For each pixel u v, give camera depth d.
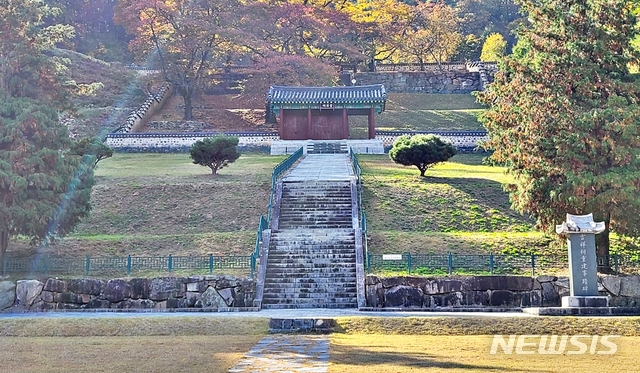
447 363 15.84
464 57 108.38
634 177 27.98
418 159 44.19
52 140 33.69
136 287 28.38
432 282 28.00
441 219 36.81
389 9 94.12
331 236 32.59
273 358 16.48
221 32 74.81
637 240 32.66
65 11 96.94
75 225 33.91
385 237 33.12
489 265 29.91
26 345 19.19
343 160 52.16
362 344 18.88
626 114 28.25
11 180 30.88
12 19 34.03
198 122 76.25
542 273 29.22
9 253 33.56
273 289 28.72
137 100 81.06
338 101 63.44
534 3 32.03
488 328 21.38
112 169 49.84
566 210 29.70
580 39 30.25
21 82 34.03
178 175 46.09
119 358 16.78
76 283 28.59
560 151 29.14
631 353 17.53
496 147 32.28
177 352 17.58
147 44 79.25
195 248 33.03
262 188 41.19
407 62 109.50
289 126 64.75
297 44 86.12
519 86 31.03
